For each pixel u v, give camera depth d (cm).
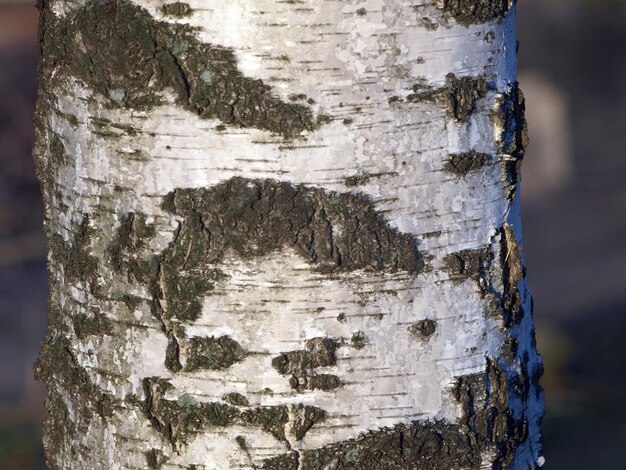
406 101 146
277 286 146
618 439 376
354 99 145
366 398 147
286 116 144
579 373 439
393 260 146
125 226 147
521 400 153
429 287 148
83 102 148
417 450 148
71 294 151
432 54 146
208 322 146
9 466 341
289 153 145
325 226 145
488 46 148
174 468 148
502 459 152
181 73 145
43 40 153
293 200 145
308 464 147
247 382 146
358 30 144
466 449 150
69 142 150
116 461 150
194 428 147
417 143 146
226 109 144
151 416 148
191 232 146
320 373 146
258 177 145
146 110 146
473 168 148
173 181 146
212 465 148
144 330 148
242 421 147
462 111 147
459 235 148
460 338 149
